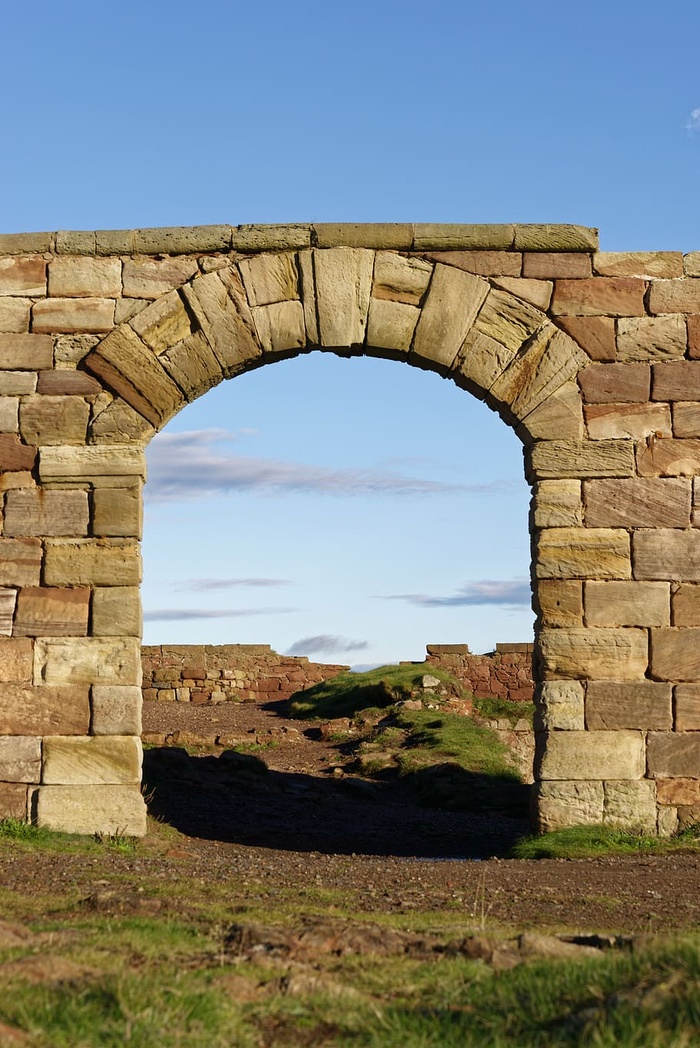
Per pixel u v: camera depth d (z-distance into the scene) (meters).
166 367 15.09
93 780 14.34
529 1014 6.26
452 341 15.13
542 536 14.77
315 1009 6.46
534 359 15.05
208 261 15.27
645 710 14.45
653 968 6.62
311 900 10.75
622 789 14.33
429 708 29.80
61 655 14.55
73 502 14.84
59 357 15.09
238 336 15.15
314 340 15.18
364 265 15.23
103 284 15.22
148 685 36.88
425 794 22.23
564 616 14.62
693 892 11.45
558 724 14.45
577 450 14.90
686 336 15.07
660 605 14.62
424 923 9.53
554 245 15.17
